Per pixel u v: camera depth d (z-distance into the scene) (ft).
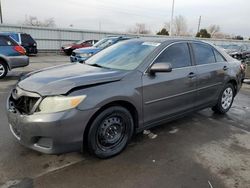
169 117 13.05
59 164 10.25
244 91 26.27
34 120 9.03
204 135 13.65
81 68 12.21
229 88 17.31
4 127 13.66
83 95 9.42
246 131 14.44
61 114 8.99
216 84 15.74
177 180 9.42
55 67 12.78
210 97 15.61
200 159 11.00
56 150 9.25
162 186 9.05
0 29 72.23
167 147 12.05
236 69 17.44
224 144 12.60
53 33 81.71
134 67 11.62
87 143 10.07
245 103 20.93
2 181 9.04
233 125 15.34
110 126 10.61
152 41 13.44
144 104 11.50
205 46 15.44
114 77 10.57
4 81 27.48
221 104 16.90
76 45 74.74
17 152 11.01
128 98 10.69
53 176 9.45
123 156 11.05
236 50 69.51
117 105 10.62
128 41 14.46
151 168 10.18
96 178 9.41
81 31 87.25
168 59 12.76
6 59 28.89
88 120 9.57
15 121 9.75
